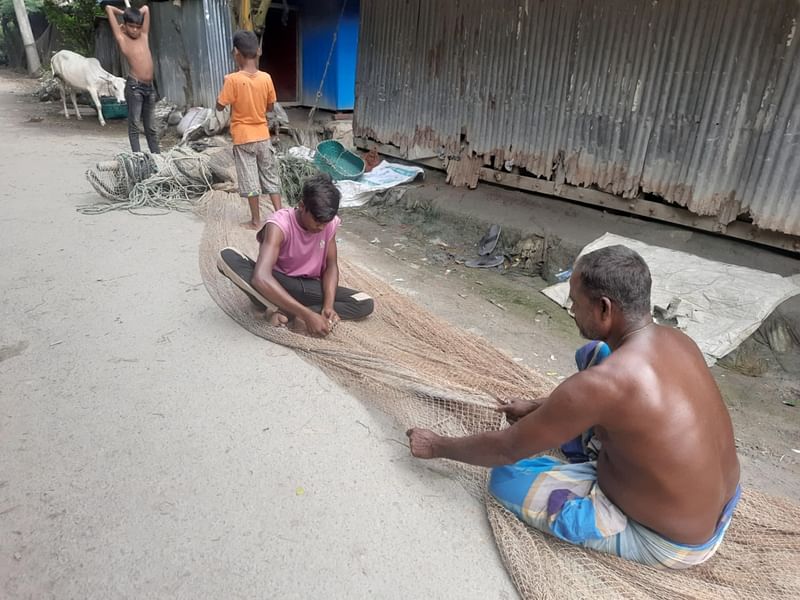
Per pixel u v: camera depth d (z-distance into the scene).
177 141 10.12
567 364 3.54
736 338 3.62
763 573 1.96
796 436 2.94
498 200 5.90
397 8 6.63
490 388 2.87
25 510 2.05
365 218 6.42
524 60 5.41
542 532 2.05
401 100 6.95
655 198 4.88
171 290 3.93
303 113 10.40
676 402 1.58
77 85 11.30
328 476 2.31
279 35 10.53
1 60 26.75
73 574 1.82
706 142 4.28
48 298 3.73
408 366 2.97
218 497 2.17
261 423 2.61
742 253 4.31
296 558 1.93
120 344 3.21
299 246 3.24
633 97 4.65
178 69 11.63
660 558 1.85
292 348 3.24
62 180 6.85
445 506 2.21
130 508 2.09
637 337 1.67
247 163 5.12
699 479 1.62
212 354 3.16
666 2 4.28
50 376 2.88
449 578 1.91
